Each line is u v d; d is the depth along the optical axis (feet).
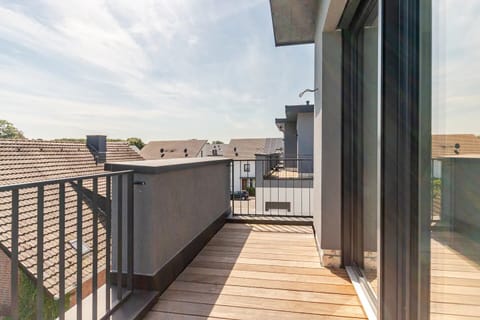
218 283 7.28
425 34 3.78
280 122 35.94
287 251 9.57
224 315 5.90
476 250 2.74
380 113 4.78
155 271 6.48
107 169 6.59
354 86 8.04
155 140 99.19
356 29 7.82
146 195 6.42
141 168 6.36
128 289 6.17
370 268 6.69
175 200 7.62
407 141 4.33
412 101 4.15
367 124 7.13
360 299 6.41
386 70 4.66
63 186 4.33
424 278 3.92
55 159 28.60
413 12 4.10
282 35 13.26
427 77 3.75
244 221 13.10
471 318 2.84
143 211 6.45
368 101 7.04
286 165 31.91
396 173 4.63
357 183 7.93
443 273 3.42
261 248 9.85
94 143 36.06
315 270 8.08
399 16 4.51
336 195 8.36
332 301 6.44
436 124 3.53
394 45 4.59
